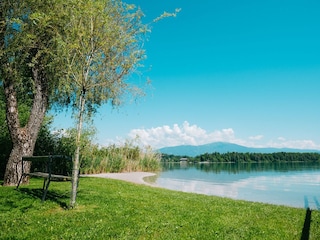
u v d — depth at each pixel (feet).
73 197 35.37
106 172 116.47
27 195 40.83
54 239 24.43
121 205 37.96
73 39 33.76
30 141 55.62
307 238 26.81
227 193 72.08
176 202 43.34
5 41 51.80
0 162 72.74
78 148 36.04
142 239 25.27
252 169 193.06
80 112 35.76
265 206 43.86
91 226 28.09
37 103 56.49
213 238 26.12
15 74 52.65
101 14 33.19
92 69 34.94
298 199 63.41
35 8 49.01
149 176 112.68
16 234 25.34
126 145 137.59
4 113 73.87
